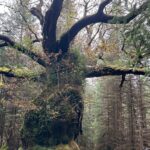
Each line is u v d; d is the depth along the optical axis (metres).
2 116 33.81
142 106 40.38
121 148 39.09
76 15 23.77
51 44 20.67
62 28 23.97
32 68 21.84
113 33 21.11
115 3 18.45
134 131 39.44
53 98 19.70
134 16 16.92
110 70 20.78
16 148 34.62
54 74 20.11
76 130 20.48
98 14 19.69
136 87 40.62
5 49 25.81
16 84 22.28
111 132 41.53
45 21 20.22
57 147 19.45
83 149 36.81
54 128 19.75
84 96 22.33
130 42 15.00
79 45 22.30
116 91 42.12
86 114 44.84
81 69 20.55
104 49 21.56
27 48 21.00
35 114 19.89
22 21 23.11
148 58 15.44
